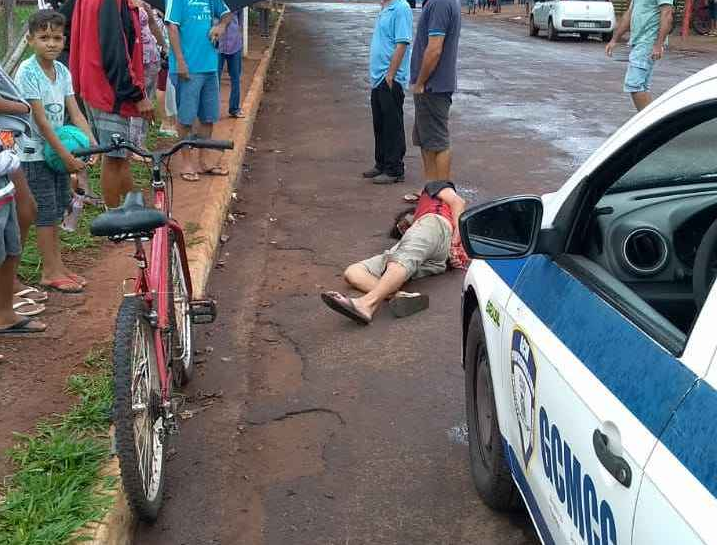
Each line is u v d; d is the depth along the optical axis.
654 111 2.46
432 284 6.09
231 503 3.64
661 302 2.45
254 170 9.66
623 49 22.33
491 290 3.28
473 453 3.68
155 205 3.97
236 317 5.65
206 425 4.28
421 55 7.51
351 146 10.78
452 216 6.14
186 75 7.60
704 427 1.68
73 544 3.06
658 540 1.70
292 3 43.00
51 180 5.21
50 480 3.39
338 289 6.12
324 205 8.20
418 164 9.77
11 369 4.40
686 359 1.84
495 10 39.84
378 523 3.50
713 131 2.33
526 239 2.77
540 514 2.62
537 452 2.61
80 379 4.23
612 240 2.63
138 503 3.20
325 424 4.30
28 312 4.98
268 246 7.07
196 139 3.98
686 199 2.71
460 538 3.39
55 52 4.91
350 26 28.70
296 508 3.61
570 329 2.43
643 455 1.82
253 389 4.68
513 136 11.01
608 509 1.97
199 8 7.52
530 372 2.66
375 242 7.09
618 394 2.01
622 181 2.71
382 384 4.70
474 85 15.30
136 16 6.00
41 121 4.87
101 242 6.36
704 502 1.60
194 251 6.21
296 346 5.21
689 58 19.73
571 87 15.03
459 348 5.12
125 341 3.14
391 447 4.07
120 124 6.09
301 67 18.28
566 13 24.20
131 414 3.09
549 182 8.85
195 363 4.98
